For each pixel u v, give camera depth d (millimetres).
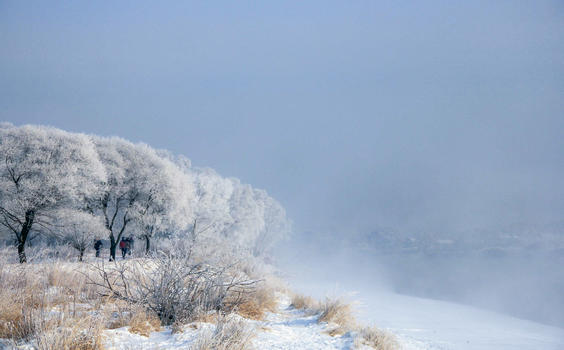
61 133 32562
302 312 11148
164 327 7254
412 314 21922
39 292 7969
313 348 6633
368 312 20375
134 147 40031
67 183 28875
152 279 8141
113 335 5961
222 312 8305
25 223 27844
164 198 37812
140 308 7520
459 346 12672
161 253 8828
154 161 39688
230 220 57188
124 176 36188
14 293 7332
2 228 29266
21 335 5539
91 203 34438
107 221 34750
